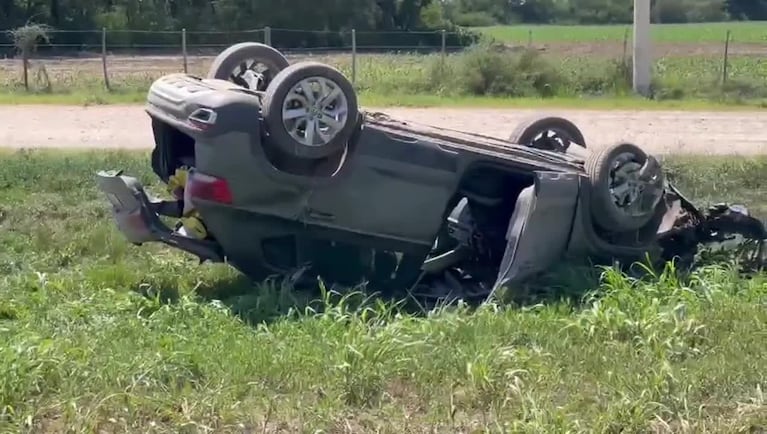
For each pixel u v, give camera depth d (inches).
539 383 313.1
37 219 531.8
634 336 354.3
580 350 341.4
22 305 378.9
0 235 496.1
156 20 2288.4
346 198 390.6
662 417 293.9
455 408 296.0
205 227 394.3
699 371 319.3
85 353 316.8
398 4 2539.4
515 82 1259.2
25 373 297.9
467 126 932.6
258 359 319.9
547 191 402.9
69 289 405.4
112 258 465.1
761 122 1026.7
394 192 395.9
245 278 429.1
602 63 1375.5
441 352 328.2
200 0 2351.1
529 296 401.7
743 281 418.6
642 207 419.2
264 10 2329.0
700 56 1967.3
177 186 408.8
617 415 288.5
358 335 335.0
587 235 415.2
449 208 409.1
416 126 411.8
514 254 402.3
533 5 4539.9
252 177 376.2
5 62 1748.3
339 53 2167.8
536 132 462.6
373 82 1284.4
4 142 781.9
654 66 1642.5
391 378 315.6
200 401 290.4
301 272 394.3
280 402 297.9
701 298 387.2
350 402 303.3
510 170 410.6
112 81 1339.8
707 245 457.7
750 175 684.7
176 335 343.9
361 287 393.1
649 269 409.4
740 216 459.8
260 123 374.3
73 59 1875.0
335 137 378.0
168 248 483.2
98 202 564.7
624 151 415.5
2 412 282.4
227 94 376.5
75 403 283.1
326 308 365.1
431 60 1438.2
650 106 1148.5
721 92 1291.8
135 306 380.8
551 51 2068.2
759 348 342.3
